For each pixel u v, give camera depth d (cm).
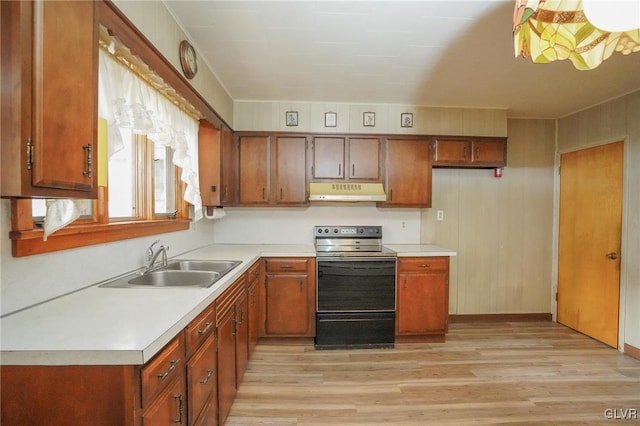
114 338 96
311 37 200
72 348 90
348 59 229
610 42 141
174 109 194
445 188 363
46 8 85
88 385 92
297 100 317
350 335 295
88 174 104
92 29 104
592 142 322
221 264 229
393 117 327
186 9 170
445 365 261
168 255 234
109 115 132
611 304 300
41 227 122
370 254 295
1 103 80
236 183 316
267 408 203
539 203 366
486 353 284
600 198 313
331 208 353
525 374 247
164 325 107
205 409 146
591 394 221
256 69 245
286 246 331
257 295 280
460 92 291
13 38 80
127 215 195
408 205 327
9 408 93
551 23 136
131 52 137
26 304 118
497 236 365
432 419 194
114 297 137
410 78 262
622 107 293
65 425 93
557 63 233
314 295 294
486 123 333
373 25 186
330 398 215
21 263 116
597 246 316
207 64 235
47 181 87
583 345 302
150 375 98
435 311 303
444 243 362
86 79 102
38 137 84
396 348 293
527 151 365
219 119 269
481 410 203
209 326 150
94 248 154
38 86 84
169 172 249
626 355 282
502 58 226
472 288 365
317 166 321
